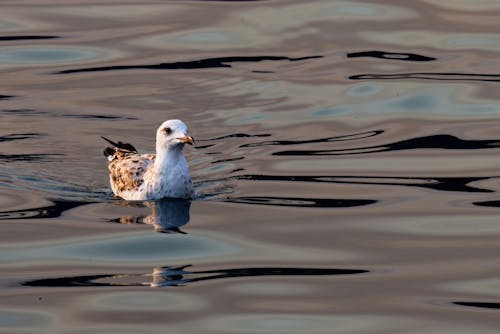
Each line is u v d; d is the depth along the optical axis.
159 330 11.73
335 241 14.30
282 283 13.01
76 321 11.97
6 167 17.41
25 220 15.18
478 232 14.58
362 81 21.34
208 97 20.62
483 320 11.96
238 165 17.52
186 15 24.84
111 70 22.00
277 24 24.28
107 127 19.28
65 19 24.62
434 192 16.25
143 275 13.28
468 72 21.75
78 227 14.91
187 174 16.06
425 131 19.14
